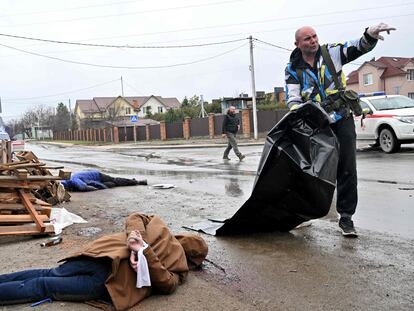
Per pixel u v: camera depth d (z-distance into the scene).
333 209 6.34
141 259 3.27
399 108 14.20
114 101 95.88
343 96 4.66
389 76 55.66
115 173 13.13
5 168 5.65
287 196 4.66
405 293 3.35
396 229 5.11
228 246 4.72
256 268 4.03
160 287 3.44
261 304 3.29
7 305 3.32
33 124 107.38
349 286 3.52
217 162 15.32
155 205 7.25
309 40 4.69
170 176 11.64
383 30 4.38
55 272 3.44
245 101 52.56
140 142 44.34
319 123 4.41
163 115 66.00
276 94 58.31
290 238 4.91
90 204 7.61
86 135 61.62
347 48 4.68
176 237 4.05
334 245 4.58
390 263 3.98
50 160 21.28
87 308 3.26
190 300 3.39
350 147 4.71
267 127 35.44
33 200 5.91
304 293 3.44
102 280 3.29
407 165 10.73
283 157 4.46
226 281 3.76
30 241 5.26
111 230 5.70
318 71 4.73
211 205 7.04
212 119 38.62
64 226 5.94
